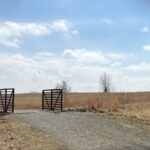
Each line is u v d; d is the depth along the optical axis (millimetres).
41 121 23953
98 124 22906
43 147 16531
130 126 22719
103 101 33562
